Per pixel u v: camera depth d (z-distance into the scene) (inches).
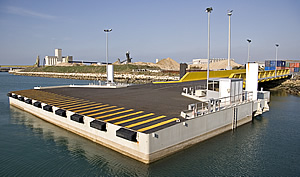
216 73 1696.6
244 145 685.9
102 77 4726.9
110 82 1587.1
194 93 1139.9
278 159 594.2
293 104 1411.2
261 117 1050.7
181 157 581.9
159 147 547.2
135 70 5231.3
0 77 5467.5
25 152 629.6
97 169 527.2
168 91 1221.7
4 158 591.8
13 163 562.6
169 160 560.4
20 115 1052.5
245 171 528.4
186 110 747.4
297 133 808.3
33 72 6811.0
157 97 1029.8
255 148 665.0
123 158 569.3
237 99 939.3
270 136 772.6
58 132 788.6
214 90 968.3
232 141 717.3
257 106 1034.1
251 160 585.6
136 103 885.2
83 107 827.4
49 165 550.6
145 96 1061.8
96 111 759.7
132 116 682.8
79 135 742.5
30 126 869.8
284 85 2405.3
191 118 639.8
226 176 505.4
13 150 644.7
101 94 1143.0
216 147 661.3
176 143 593.9
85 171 519.8
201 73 1862.7
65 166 544.4
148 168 520.4
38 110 994.7
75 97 1057.5
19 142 706.2
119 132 552.4
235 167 546.6
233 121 835.4
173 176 497.4
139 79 4261.8
